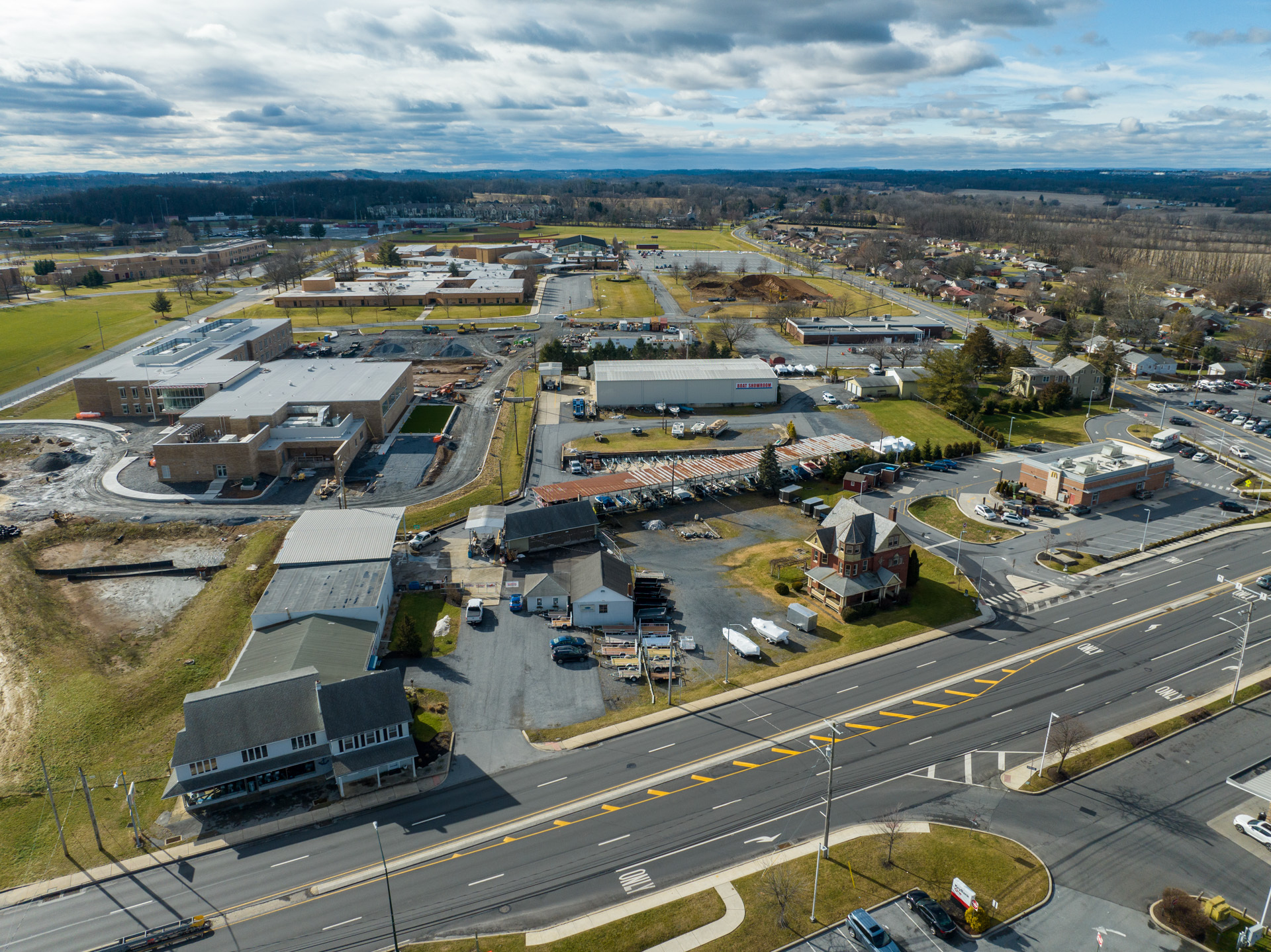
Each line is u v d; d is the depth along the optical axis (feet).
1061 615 280.10
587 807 194.29
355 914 165.68
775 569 311.47
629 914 164.35
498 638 265.75
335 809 194.18
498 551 325.21
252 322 633.20
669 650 255.91
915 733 220.64
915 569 294.87
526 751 213.46
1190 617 277.03
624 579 282.36
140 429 466.70
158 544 333.42
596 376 511.81
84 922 165.27
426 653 256.32
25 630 269.44
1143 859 178.50
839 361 623.36
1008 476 404.98
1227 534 341.41
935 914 160.45
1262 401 527.81
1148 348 654.12
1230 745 214.28
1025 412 506.07
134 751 214.90
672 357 599.16
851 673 248.11
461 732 220.64
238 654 255.09
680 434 456.04
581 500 342.85
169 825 190.39
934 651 259.80
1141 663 251.60
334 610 257.96
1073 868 176.04
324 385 476.13
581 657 254.06
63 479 396.37
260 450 400.06
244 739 196.34
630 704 232.73
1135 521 355.15
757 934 159.33
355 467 413.80
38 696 235.20
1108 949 156.25
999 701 233.76
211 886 173.27
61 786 202.49
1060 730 219.41
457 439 456.45
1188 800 195.62
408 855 180.86
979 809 192.85
